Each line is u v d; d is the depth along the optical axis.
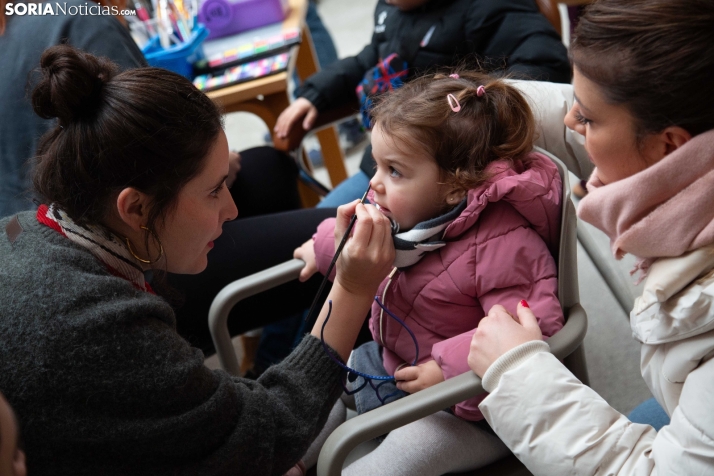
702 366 0.66
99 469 0.72
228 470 0.76
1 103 1.15
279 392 0.84
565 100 1.15
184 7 1.81
